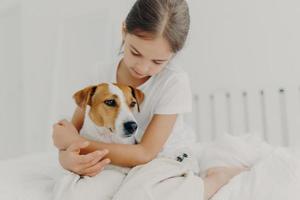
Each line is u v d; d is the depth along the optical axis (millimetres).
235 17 1966
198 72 2020
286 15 1895
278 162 1010
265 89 1930
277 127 1914
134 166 896
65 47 2385
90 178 845
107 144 877
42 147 2432
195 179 850
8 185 941
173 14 891
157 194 792
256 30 1938
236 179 955
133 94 942
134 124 873
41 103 2449
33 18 2469
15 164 1165
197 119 2041
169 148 1010
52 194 877
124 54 951
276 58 1914
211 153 1110
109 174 866
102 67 1108
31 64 2479
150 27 859
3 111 2566
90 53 2287
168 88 988
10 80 2559
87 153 875
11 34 2547
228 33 1978
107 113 883
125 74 1029
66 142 901
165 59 914
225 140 1143
